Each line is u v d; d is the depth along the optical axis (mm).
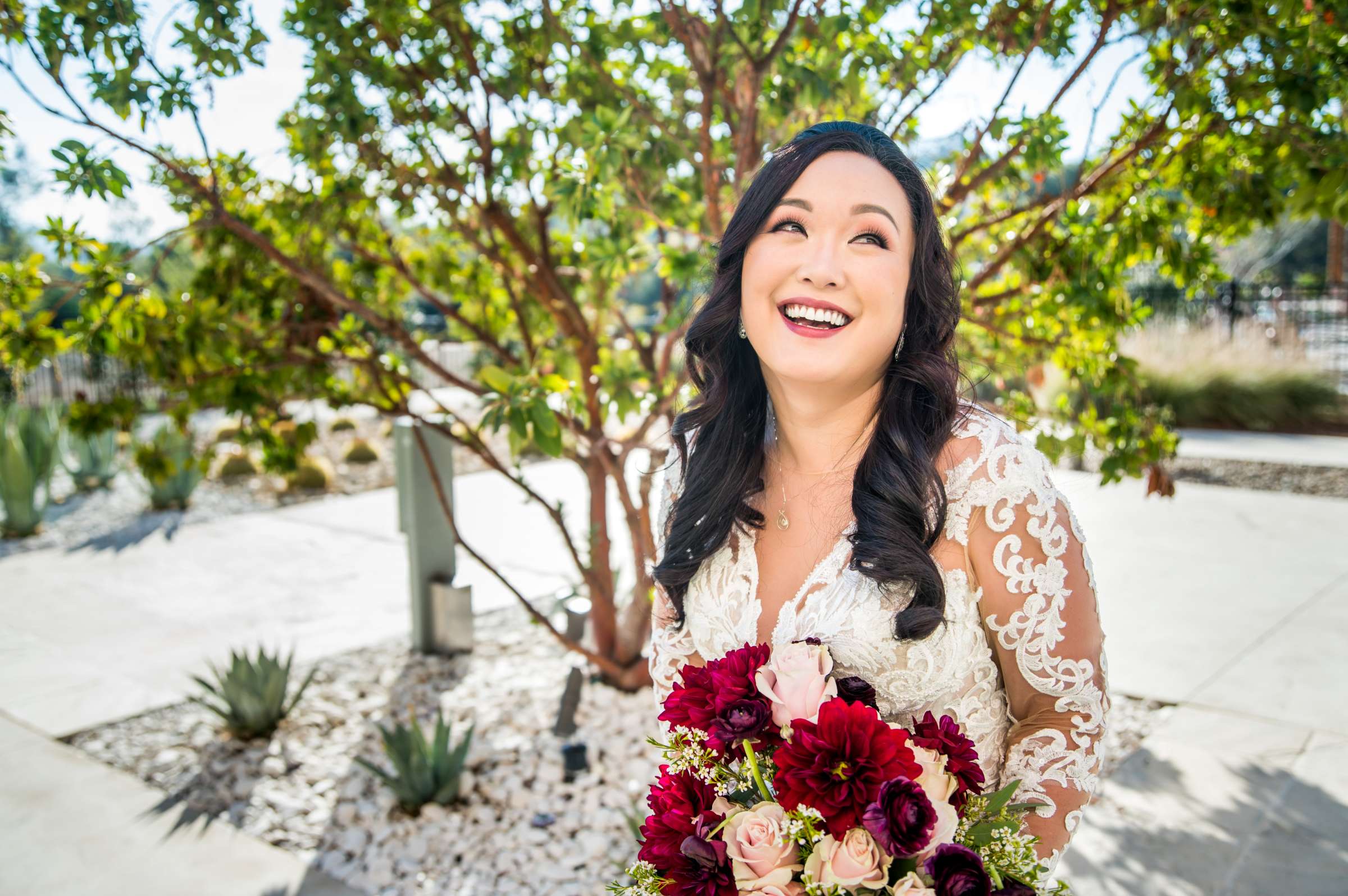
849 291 1211
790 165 1266
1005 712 1307
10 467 8547
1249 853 3115
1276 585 5996
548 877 3174
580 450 4496
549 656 5234
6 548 8164
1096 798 3523
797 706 1130
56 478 11594
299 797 3771
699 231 3594
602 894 3061
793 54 2912
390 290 4801
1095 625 1229
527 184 3893
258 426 4113
